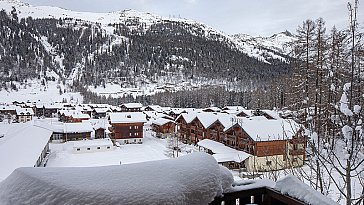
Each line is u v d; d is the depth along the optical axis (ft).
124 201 4.78
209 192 5.94
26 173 5.42
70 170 5.63
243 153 52.75
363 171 9.96
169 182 5.44
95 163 57.82
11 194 5.08
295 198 6.79
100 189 4.88
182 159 6.47
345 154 9.51
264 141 49.14
